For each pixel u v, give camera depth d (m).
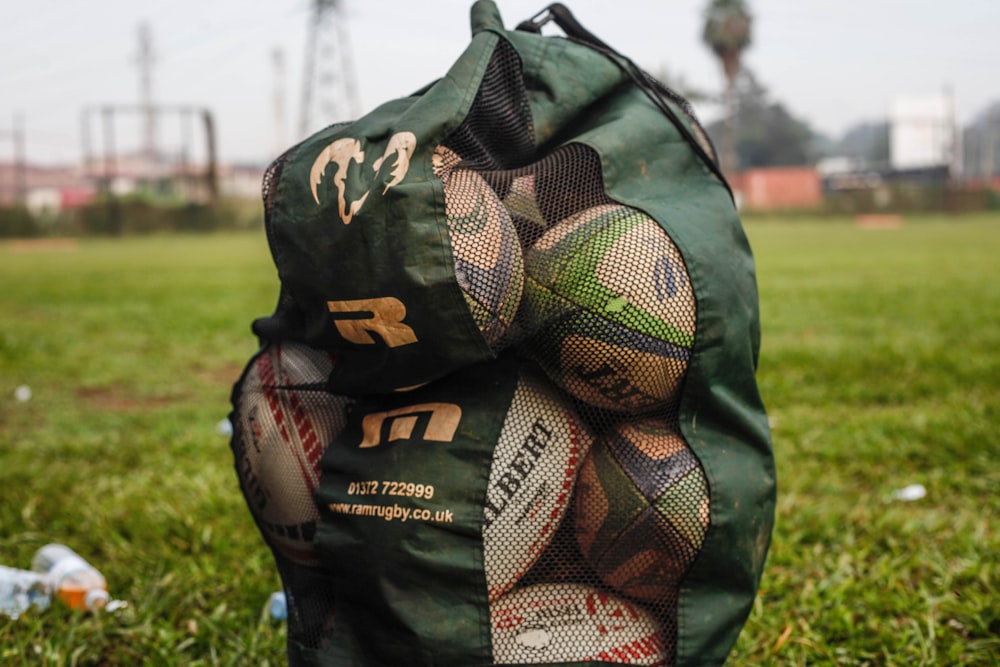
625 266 2.21
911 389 6.46
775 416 5.84
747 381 2.36
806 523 3.98
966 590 3.27
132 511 4.21
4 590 3.23
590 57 2.51
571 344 2.22
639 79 2.54
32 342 9.80
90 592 3.31
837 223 53.94
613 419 2.32
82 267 24.31
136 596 3.33
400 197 2.00
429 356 2.07
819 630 3.06
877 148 109.12
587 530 2.26
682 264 2.24
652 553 2.24
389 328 2.07
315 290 2.15
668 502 2.21
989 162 80.81
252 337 10.23
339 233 2.08
